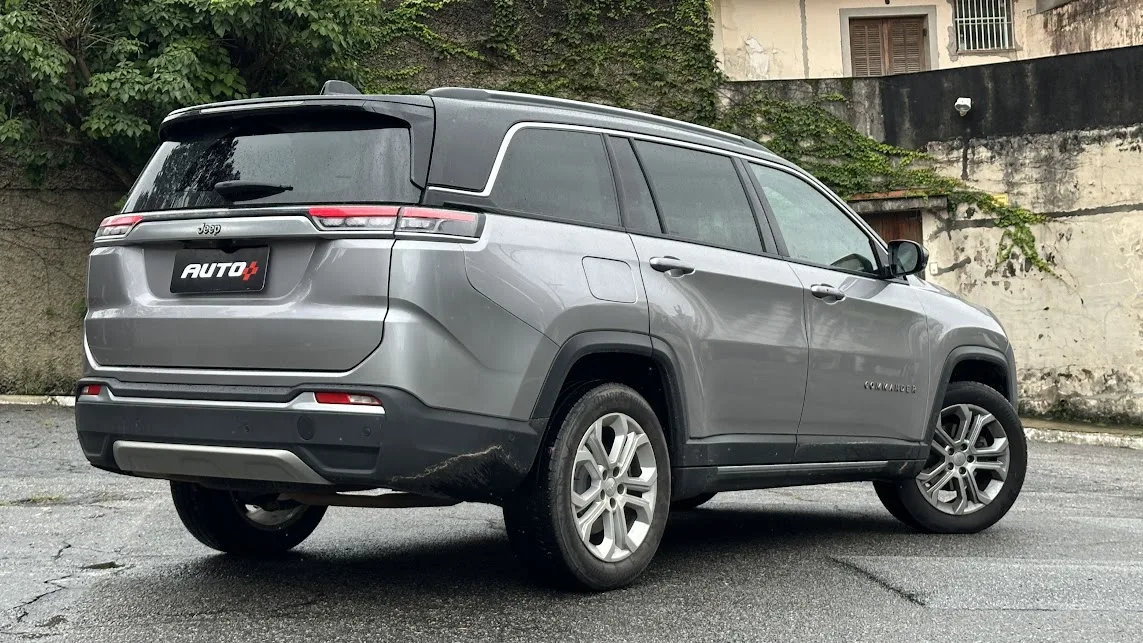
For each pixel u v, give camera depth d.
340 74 12.75
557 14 15.35
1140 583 4.52
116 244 4.10
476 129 3.95
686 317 4.42
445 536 5.42
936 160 15.02
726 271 4.65
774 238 5.04
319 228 3.63
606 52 15.38
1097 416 14.22
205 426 3.69
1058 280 14.48
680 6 15.46
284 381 3.62
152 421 3.81
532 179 4.08
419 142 3.78
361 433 3.51
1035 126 14.58
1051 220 14.53
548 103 4.33
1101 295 14.26
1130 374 14.07
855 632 3.66
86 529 5.54
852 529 5.93
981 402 5.89
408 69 14.91
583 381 4.18
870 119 15.26
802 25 19.95
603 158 4.41
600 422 4.09
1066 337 14.44
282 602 3.96
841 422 5.19
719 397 4.59
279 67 12.22
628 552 4.21
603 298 4.09
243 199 3.86
